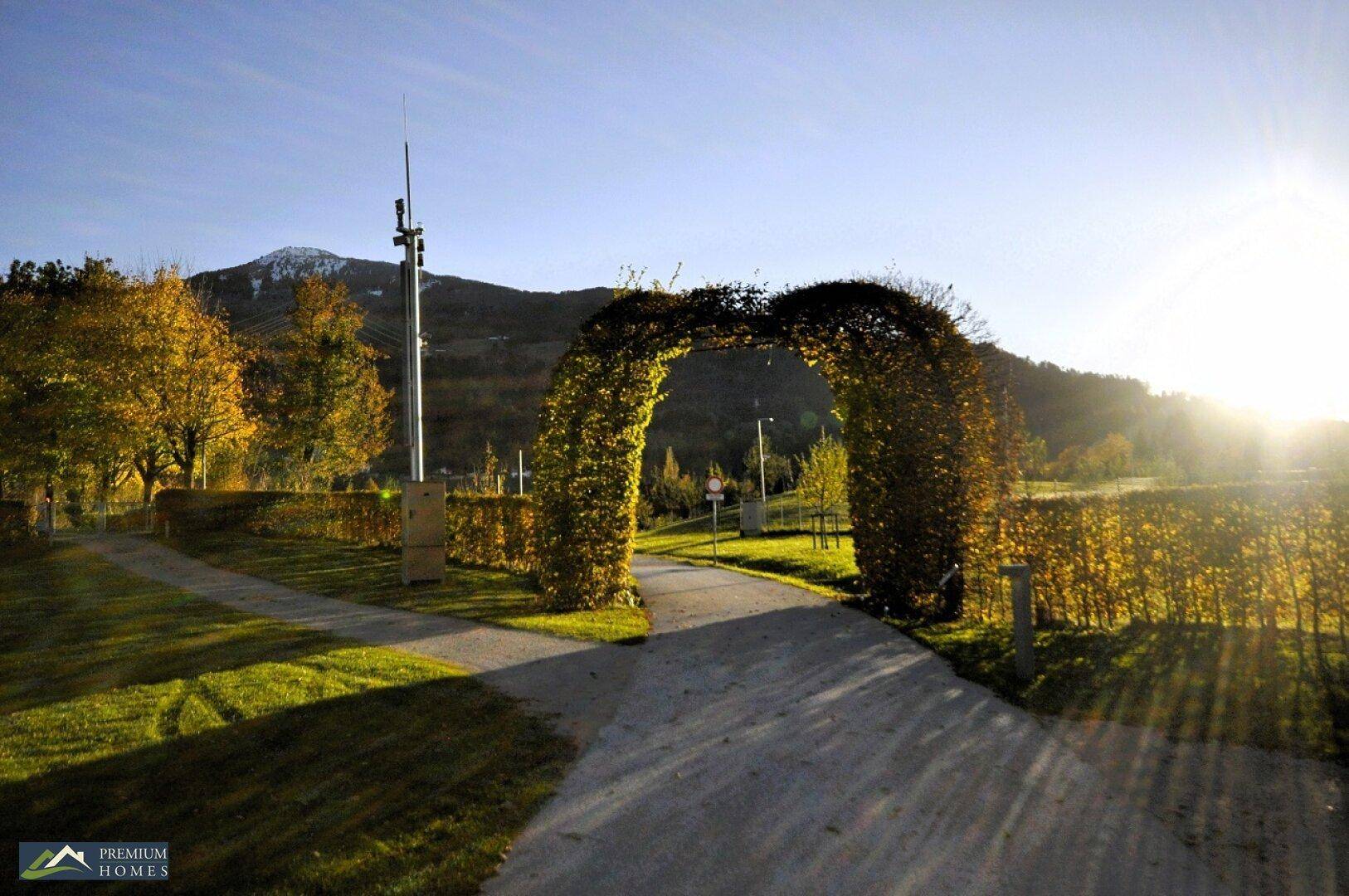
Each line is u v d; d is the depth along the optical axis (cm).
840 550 2462
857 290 1291
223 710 776
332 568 1995
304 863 480
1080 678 853
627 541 1467
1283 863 459
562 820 543
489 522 2014
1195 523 1014
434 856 490
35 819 541
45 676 927
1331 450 3216
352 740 692
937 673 924
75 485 4359
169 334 3506
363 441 4444
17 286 3744
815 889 447
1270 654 877
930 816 537
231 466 4684
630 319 1413
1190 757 617
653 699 832
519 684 895
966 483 1289
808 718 758
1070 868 462
